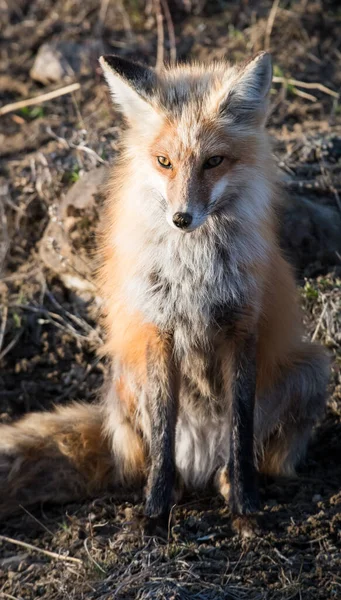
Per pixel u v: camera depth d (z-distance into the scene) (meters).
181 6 16.81
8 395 11.55
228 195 8.66
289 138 13.50
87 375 11.63
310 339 11.09
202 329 9.02
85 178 12.33
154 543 8.54
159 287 8.99
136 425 9.66
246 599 7.72
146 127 8.66
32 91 16.08
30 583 8.59
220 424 9.71
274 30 16.12
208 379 9.39
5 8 17.83
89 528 9.17
